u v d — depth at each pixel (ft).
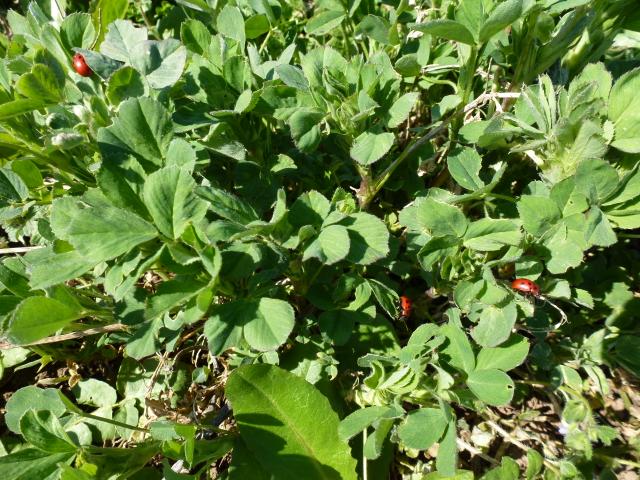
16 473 0.34
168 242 0.34
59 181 0.45
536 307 0.48
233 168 0.51
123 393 0.49
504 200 0.49
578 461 0.44
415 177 0.52
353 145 0.44
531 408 0.53
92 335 0.51
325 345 0.45
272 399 0.41
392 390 0.42
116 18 0.49
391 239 0.48
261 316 0.35
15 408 0.43
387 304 0.43
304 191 0.54
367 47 0.62
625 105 0.39
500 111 0.49
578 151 0.40
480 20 0.43
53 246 0.37
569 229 0.41
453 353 0.42
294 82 0.44
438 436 0.38
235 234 0.35
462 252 0.43
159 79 0.41
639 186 0.39
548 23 0.44
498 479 0.39
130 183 0.35
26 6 0.64
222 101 0.46
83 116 0.41
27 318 0.35
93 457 0.37
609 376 0.55
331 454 0.42
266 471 0.42
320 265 0.45
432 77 0.55
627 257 0.57
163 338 0.41
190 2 0.56
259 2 0.56
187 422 0.47
